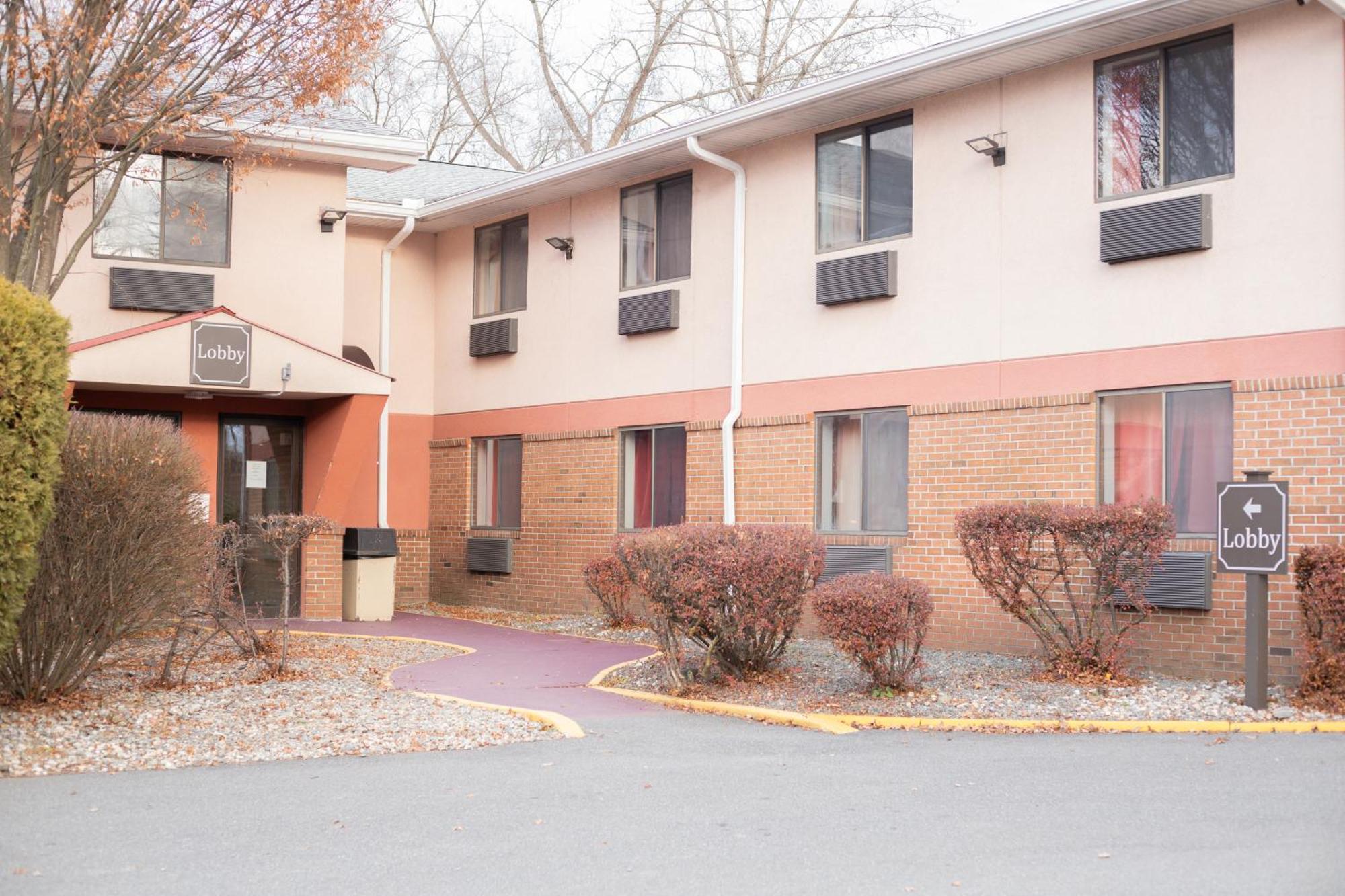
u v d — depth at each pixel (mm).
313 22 13383
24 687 9812
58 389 8836
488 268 20953
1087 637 11273
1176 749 8625
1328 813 6707
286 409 17781
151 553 10281
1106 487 12812
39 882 5629
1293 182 11492
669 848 6262
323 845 6305
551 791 7531
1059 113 13266
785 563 11461
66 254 16359
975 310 13891
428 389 21750
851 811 7000
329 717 9953
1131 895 5379
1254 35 11828
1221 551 10039
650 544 11391
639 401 17891
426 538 21562
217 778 7902
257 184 17734
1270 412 11508
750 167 16453
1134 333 12547
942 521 14016
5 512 8438
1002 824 6656
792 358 15781
